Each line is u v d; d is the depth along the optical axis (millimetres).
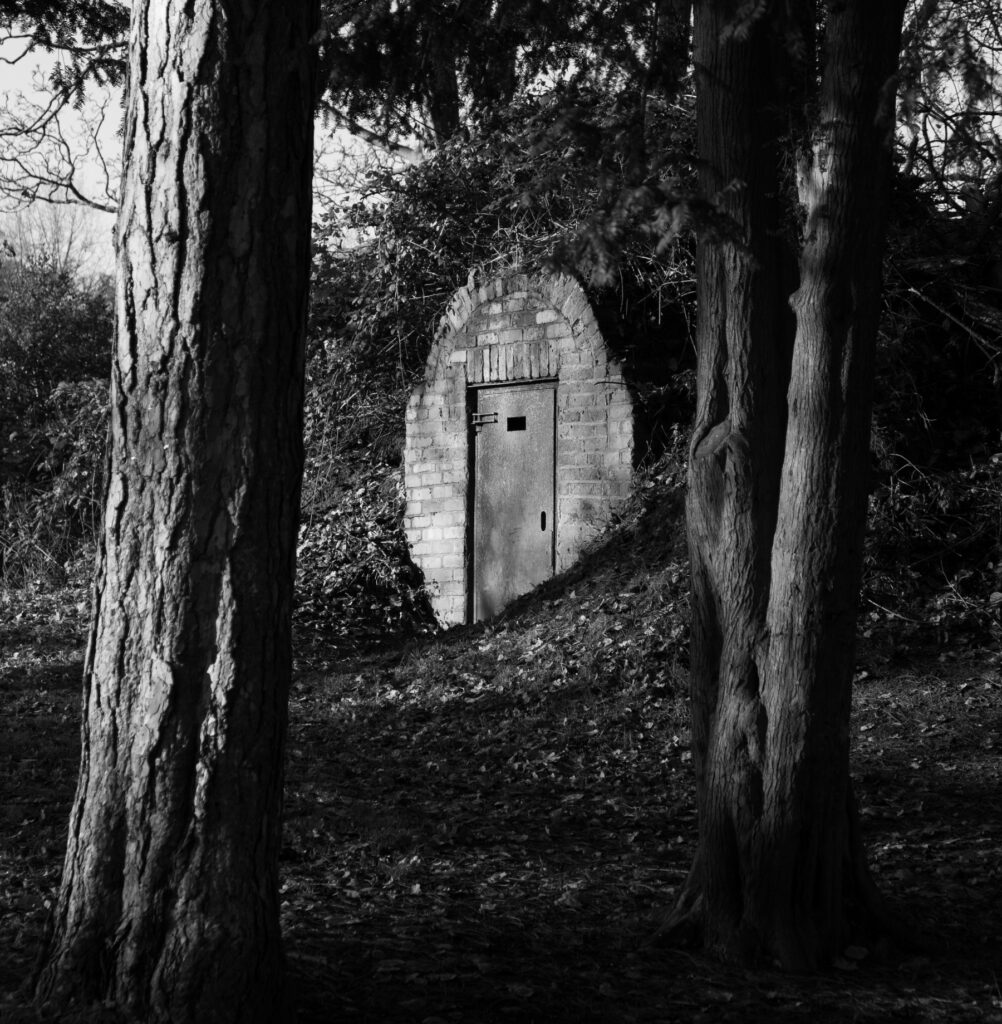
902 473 11523
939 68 4094
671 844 6926
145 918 3686
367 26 5383
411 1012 4148
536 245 13703
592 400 12961
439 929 5137
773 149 5023
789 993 4508
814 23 5418
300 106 3922
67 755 8719
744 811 4902
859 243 4723
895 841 6938
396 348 15984
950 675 10078
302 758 9039
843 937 4941
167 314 3764
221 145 3768
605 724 9906
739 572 5000
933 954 5031
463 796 8086
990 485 11289
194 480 3756
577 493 13039
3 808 7199
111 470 3850
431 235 15562
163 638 3736
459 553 13977
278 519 3865
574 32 5594
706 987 4570
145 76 3830
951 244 12648
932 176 11820
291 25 3889
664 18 5414
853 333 4738
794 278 5141
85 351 21828
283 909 5367
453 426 14141
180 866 3701
